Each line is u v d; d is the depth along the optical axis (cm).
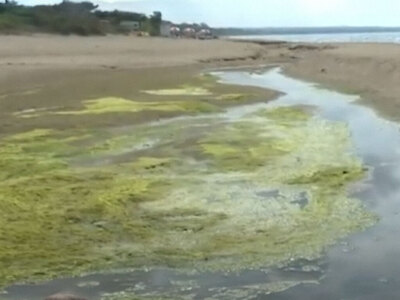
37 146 2098
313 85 3988
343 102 3141
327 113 2805
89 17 11450
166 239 1298
